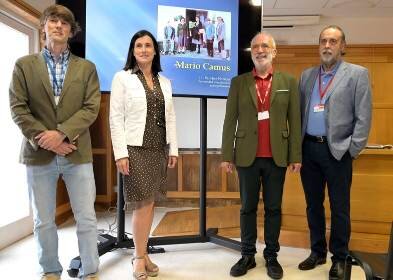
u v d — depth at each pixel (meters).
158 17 2.76
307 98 2.40
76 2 2.61
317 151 2.31
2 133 3.10
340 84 2.26
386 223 2.78
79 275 2.21
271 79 2.34
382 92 5.07
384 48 5.03
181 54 2.81
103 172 4.57
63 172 1.98
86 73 2.01
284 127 2.29
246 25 2.98
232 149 2.38
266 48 2.29
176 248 2.97
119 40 2.67
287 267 2.50
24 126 1.82
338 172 2.27
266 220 2.38
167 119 2.25
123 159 2.09
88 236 2.03
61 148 1.88
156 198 2.24
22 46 3.18
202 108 2.91
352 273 2.36
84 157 1.99
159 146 2.21
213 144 4.89
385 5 4.59
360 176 2.82
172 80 2.80
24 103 1.86
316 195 2.43
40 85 1.88
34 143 1.85
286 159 2.28
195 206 4.77
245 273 2.37
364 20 5.08
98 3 2.64
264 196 2.36
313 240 2.50
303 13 4.91
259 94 2.33
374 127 5.07
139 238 2.22
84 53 2.62
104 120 4.55
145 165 2.13
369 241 2.76
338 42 2.26
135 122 2.12
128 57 2.25
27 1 2.99
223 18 2.92
